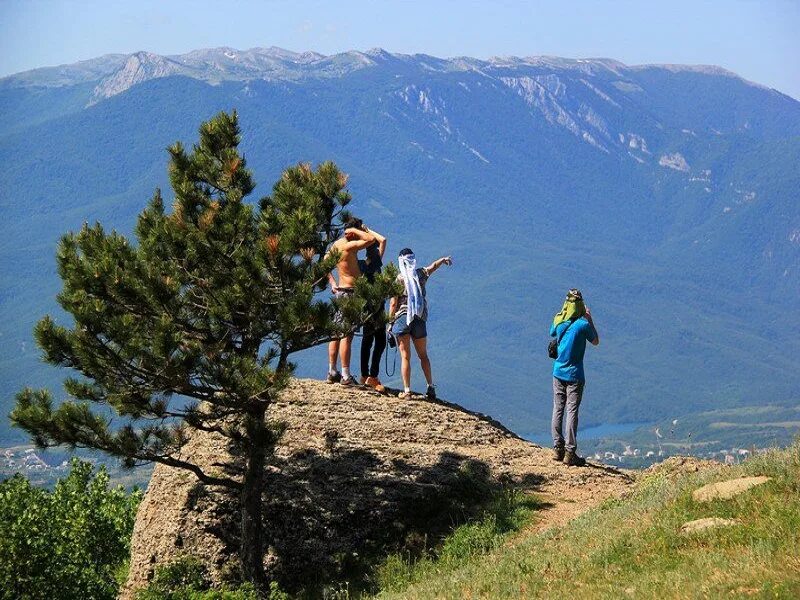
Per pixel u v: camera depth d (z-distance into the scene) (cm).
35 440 1744
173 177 1952
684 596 1055
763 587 1016
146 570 1922
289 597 1734
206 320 1889
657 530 1330
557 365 2142
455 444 2144
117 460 1789
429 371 2372
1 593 2227
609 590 1151
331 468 1955
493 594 1294
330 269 1842
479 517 1839
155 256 1875
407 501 1889
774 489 1342
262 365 1752
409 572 1719
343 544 1838
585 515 1652
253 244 1889
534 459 2139
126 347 1716
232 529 1872
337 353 2402
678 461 2069
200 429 1997
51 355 1762
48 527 2397
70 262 1811
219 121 1977
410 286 2305
